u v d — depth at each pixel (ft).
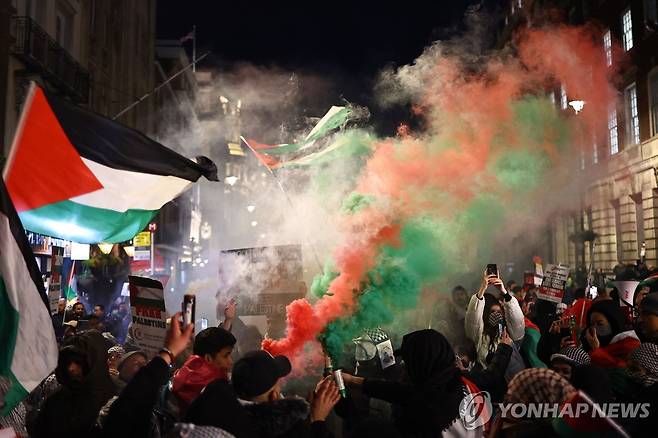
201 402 11.78
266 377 12.39
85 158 17.01
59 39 81.56
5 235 12.89
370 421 11.87
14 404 12.57
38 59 67.21
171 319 12.66
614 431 11.52
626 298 31.48
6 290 12.82
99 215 17.25
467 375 15.99
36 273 13.09
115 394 14.87
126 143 17.84
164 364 12.29
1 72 61.93
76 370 13.99
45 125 16.37
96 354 14.17
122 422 11.71
